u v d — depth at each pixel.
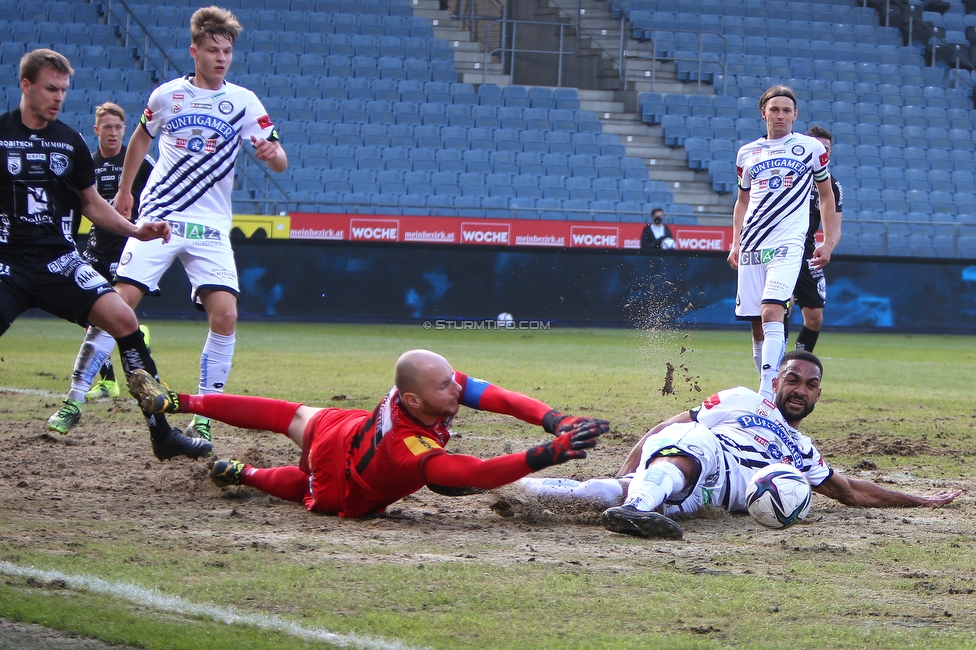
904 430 23.81
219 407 13.54
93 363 18.84
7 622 8.34
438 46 85.06
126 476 15.66
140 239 15.72
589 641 8.31
